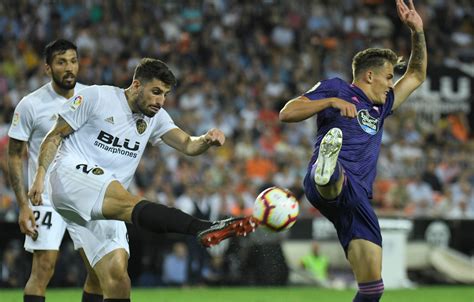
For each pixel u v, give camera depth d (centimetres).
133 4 8094
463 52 8594
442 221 5900
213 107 7300
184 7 8250
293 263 5650
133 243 5447
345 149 2581
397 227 5684
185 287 5488
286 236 5647
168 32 7994
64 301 4347
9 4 7825
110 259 2589
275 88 7731
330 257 5731
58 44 2914
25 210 2891
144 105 2492
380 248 2536
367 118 2616
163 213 2255
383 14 8738
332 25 8588
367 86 2644
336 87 2616
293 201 2177
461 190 6762
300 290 5353
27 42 7625
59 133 2536
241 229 2141
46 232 2912
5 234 5238
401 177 6938
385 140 7325
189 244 5512
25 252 5241
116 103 2548
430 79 7712
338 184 2484
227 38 8106
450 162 7225
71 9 7950
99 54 7556
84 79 7206
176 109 7200
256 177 6600
